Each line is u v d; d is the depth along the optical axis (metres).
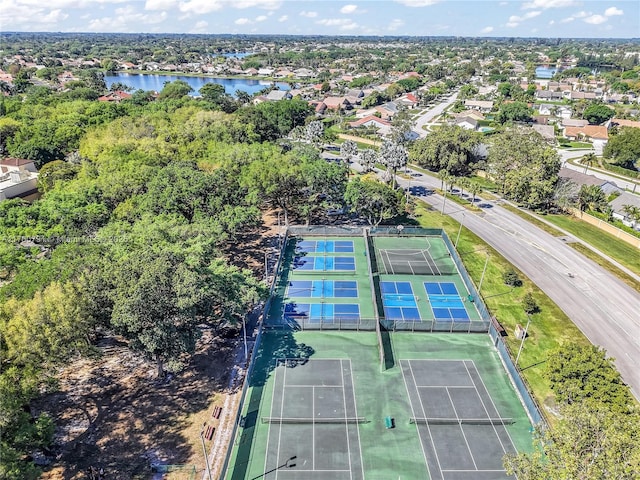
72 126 113.00
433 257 70.69
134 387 44.28
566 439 26.91
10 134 119.75
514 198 97.50
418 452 37.28
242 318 51.56
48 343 36.03
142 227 54.50
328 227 76.81
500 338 48.97
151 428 39.56
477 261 70.56
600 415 27.55
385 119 177.12
